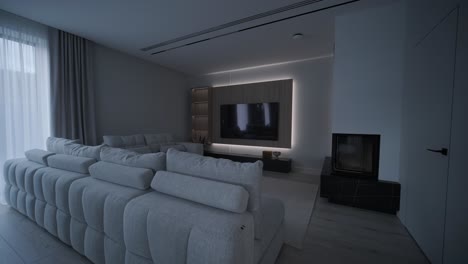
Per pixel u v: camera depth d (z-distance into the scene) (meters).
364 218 2.27
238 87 5.20
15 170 2.12
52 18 2.76
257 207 1.11
